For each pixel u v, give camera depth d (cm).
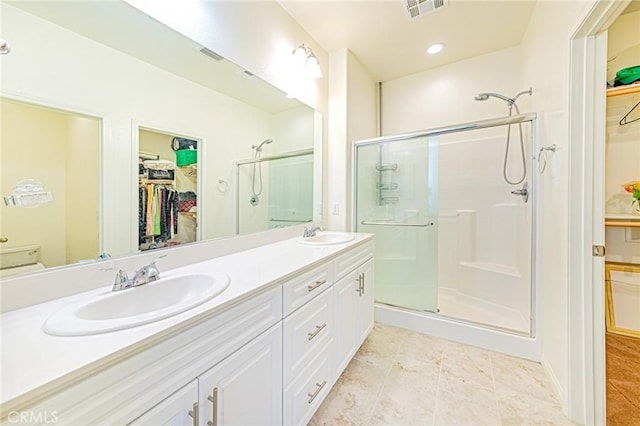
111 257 105
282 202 199
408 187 270
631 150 204
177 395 69
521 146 224
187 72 135
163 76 125
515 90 247
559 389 144
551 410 138
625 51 202
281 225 199
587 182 125
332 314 147
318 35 223
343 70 243
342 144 244
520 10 196
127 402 59
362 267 191
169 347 67
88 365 52
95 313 81
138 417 61
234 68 158
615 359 179
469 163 272
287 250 160
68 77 94
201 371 75
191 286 107
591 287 126
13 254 81
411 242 268
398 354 191
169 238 128
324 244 174
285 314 110
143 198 118
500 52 254
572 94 127
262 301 98
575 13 122
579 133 126
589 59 124
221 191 155
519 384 158
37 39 87
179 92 132
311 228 218
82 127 98
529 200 210
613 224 200
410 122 302
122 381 58
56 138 92
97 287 97
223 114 154
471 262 270
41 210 88
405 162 271
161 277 104
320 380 134
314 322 130
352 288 173
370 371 172
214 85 149
